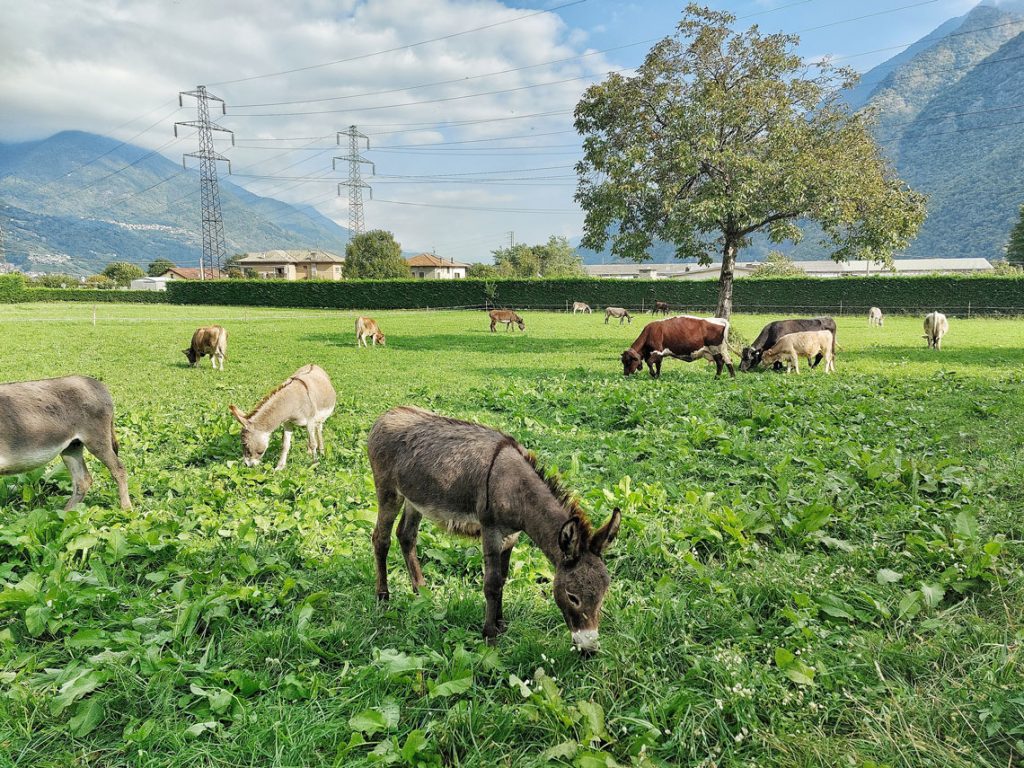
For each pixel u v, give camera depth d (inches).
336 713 133.5
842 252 1021.2
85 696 138.4
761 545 226.7
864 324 1594.5
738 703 135.3
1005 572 192.7
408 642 162.2
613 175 1015.0
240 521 241.0
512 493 161.9
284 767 117.4
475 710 131.8
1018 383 585.9
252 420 328.2
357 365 790.5
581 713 128.8
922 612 177.2
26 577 175.2
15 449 223.9
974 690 138.8
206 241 3821.4
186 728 127.9
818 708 135.3
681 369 795.4
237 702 132.8
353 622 171.3
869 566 206.2
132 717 131.1
